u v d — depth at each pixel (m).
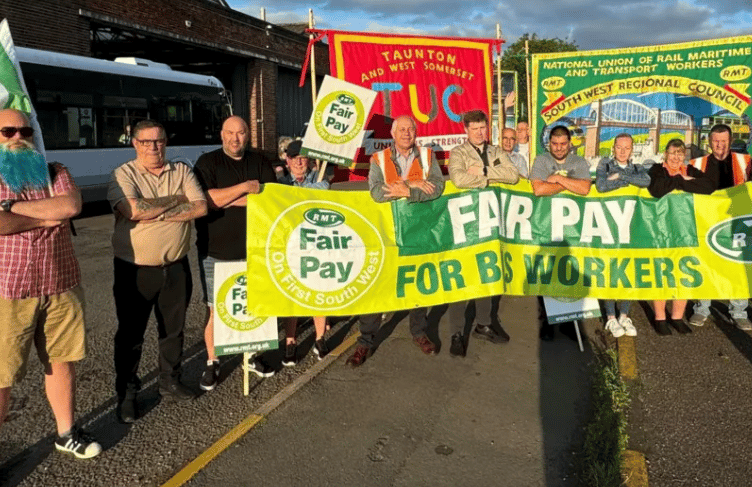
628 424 3.87
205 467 3.39
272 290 4.20
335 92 5.12
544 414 4.01
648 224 4.94
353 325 5.83
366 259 4.43
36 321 3.27
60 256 3.29
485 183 4.59
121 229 3.83
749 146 7.05
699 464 3.42
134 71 14.35
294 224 4.25
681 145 5.16
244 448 3.59
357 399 4.23
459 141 6.83
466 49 6.82
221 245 4.28
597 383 4.37
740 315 5.62
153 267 3.90
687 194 4.89
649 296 4.94
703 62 7.13
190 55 22.19
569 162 5.12
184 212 3.83
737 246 4.87
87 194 13.10
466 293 4.67
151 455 3.56
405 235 4.55
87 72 13.07
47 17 13.84
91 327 5.87
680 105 7.29
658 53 7.28
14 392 4.39
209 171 4.25
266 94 23.70
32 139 3.24
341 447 3.60
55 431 3.84
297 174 5.08
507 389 4.38
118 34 18.81
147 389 4.46
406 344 5.28
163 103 15.24
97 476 3.35
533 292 4.93
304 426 3.86
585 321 5.84
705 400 4.19
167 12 17.50
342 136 5.18
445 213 4.65
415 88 6.58
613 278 4.95
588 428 3.73
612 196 4.93
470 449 3.58
